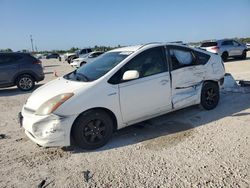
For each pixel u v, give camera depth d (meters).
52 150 4.94
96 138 4.86
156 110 5.50
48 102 4.62
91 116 4.75
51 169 4.25
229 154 4.30
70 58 36.41
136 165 4.16
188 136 5.11
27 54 12.45
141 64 5.34
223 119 5.91
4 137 5.75
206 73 6.33
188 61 6.08
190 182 3.60
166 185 3.57
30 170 4.26
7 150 5.06
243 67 15.80
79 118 4.68
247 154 4.27
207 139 4.92
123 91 5.02
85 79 5.07
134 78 4.94
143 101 5.28
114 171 4.03
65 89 4.84
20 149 5.08
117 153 4.62
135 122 5.32
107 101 4.85
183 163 4.11
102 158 4.48
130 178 3.81
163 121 6.03
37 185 3.82
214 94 6.61
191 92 6.09
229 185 3.49
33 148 5.09
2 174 4.18
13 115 7.59
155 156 4.40
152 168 4.03
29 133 4.84
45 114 4.53
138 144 4.92
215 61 6.60
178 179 3.69
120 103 5.00
